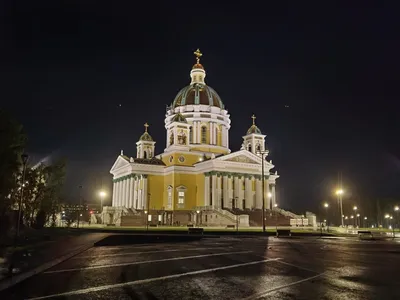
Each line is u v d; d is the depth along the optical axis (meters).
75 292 12.84
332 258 23.05
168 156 94.88
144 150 105.81
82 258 22.64
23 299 11.80
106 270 17.80
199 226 75.81
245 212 81.44
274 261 21.33
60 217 78.44
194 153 94.06
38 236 36.88
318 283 14.55
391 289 13.43
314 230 65.00
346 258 23.06
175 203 88.31
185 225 82.81
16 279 14.54
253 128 105.81
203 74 108.19
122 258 22.72
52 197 54.00
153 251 27.28
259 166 91.38
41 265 17.75
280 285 14.14
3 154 31.62
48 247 27.05
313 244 35.19
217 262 20.88
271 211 85.62
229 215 73.69
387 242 39.56
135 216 79.44
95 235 41.44
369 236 47.38
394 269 18.33
